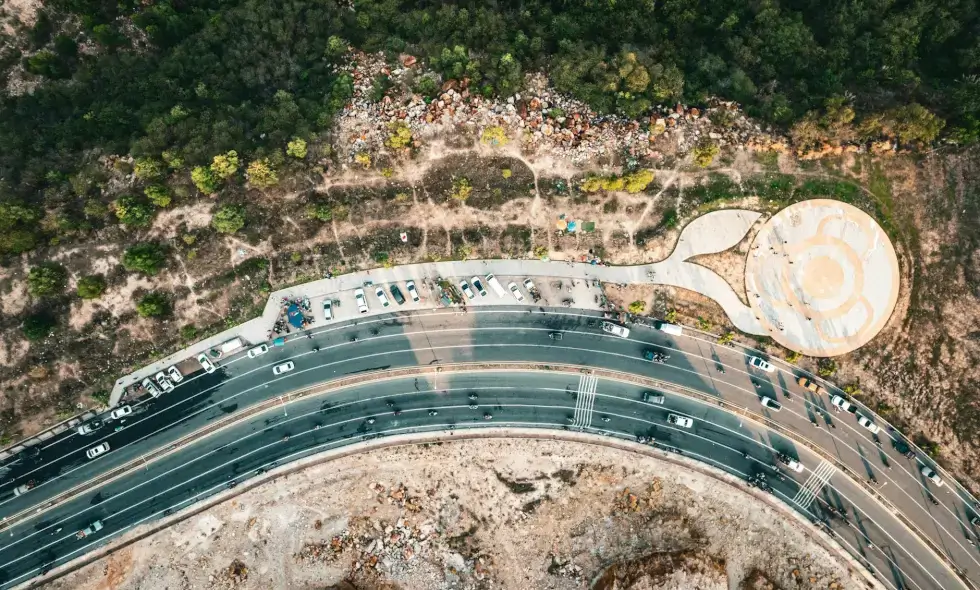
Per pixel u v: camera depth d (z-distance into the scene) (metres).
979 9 87.06
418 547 85.19
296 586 83.75
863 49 87.88
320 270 86.38
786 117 84.44
